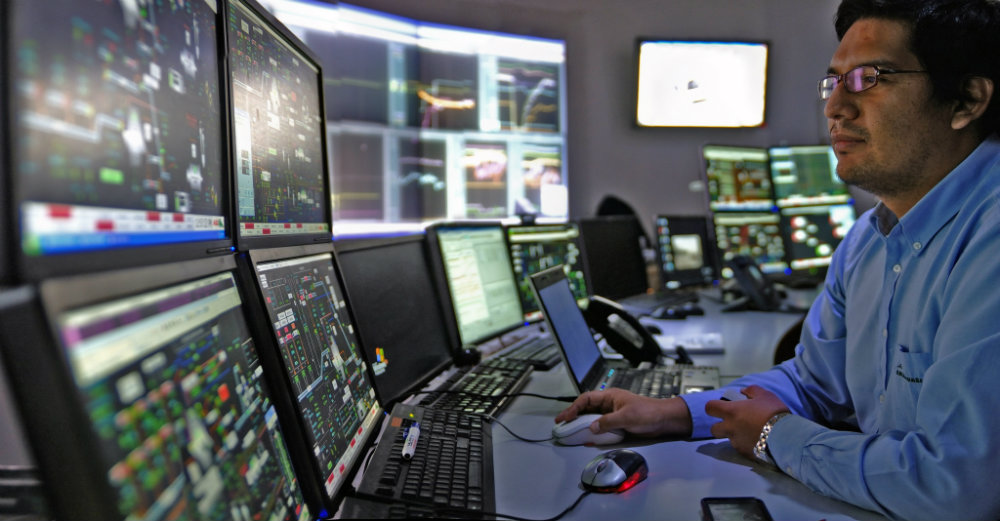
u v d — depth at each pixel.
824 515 0.89
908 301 1.06
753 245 3.44
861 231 1.31
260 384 0.73
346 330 1.13
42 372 0.38
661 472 1.05
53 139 0.42
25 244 0.38
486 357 1.94
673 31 5.16
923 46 0.97
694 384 1.56
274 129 0.96
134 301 0.49
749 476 1.03
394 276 1.53
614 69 5.21
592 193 5.27
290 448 0.76
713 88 5.03
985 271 0.86
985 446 0.78
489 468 1.05
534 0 5.18
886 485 0.85
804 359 1.37
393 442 1.04
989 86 0.95
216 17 0.77
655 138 5.22
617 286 2.97
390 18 4.89
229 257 0.73
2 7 0.38
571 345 1.48
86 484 0.39
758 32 5.08
